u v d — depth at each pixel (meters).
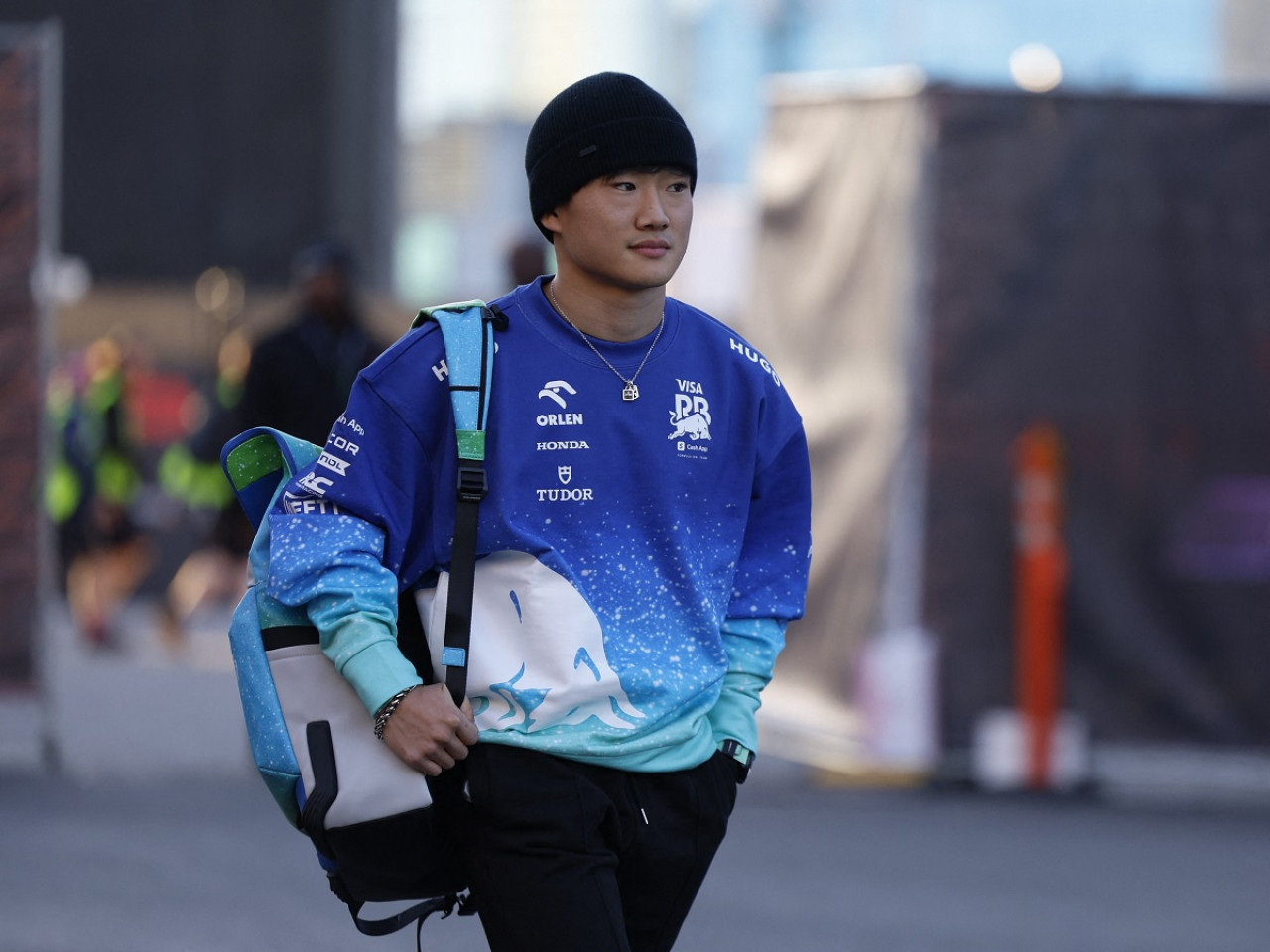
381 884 9.96
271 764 9.86
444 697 9.57
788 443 10.49
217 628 47.62
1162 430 27.56
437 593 9.95
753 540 10.62
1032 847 24.30
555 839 9.69
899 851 23.73
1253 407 27.61
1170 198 27.52
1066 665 27.62
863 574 27.86
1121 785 28.52
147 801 25.31
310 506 9.89
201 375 59.88
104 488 43.31
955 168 27.03
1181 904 21.36
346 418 9.91
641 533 10.02
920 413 27.12
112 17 63.47
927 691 27.36
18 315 27.08
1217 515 27.58
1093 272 27.41
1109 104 27.39
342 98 64.25
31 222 27.03
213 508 43.91
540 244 25.31
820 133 28.92
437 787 10.02
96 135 63.22
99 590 41.91
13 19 63.50
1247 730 27.58
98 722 31.47
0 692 27.36
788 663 29.52
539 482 9.88
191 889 20.61
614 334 10.05
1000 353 27.30
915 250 27.02
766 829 24.77
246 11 63.88
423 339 9.95
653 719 9.86
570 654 9.80
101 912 19.44
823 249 28.80
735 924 19.62
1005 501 27.44
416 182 135.75
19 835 23.08
